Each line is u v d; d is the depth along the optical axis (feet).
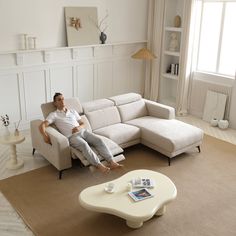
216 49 18.54
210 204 11.02
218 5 17.84
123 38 19.99
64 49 17.40
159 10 19.61
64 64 17.66
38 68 16.72
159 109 15.74
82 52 18.20
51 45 17.10
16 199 11.19
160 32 19.95
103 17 18.69
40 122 13.53
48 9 16.46
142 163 13.79
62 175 12.66
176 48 20.20
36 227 9.85
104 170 11.94
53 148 12.27
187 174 12.92
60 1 16.76
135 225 9.78
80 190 11.74
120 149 13.06
